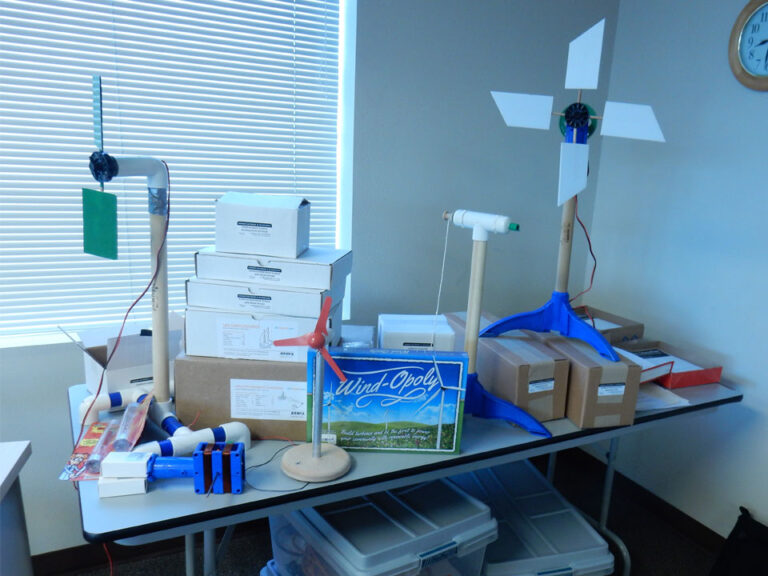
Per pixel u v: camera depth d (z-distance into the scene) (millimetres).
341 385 1220
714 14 1940
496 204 2254
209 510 1021
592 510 2330
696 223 2059
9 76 1578
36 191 1667
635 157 2281
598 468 2600
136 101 1735
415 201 2086
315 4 1905
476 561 1453
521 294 2420
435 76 2004
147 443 1166
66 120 1668
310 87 1966
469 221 1392
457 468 1292
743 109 1871
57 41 1612
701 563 2033
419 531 1335
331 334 1370
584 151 1404
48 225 1698
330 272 1257
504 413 1411
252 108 1893
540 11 2129
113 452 1104
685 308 2125
